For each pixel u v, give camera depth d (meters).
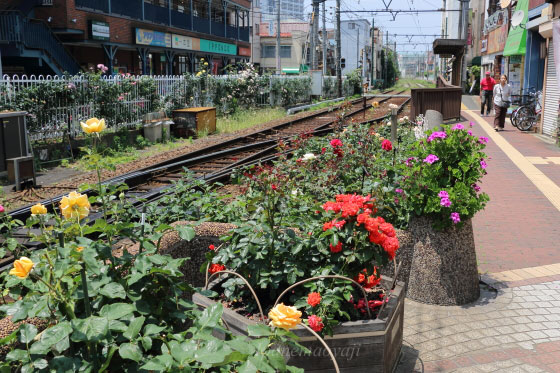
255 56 74.69
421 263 5.26
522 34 23.17
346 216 3.50
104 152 15.45
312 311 3.27
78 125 16.33
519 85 27.25
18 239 6.07
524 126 18.73
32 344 2.32
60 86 15.48
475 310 5.11
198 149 15.50
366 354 3.36
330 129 19.72
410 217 5.35
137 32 31.31
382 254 3.48
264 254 3.66
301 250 3.66
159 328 2.42
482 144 5.27
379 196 5.32
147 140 17.88
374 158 7.23
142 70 33.69
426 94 20.28
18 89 14.55
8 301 3.80
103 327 2.27
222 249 3.83
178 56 41.97
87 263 2.41
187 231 3.01
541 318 4.91
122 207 3.53
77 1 26.34
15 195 10.24
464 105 30.70
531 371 3.97
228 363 2.37
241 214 5.36
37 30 24.28
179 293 2.74
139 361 2.37
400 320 3.88
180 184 6.39
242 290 3.81
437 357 4.20
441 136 5.22
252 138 18.45
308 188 6.45
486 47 37.19
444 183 5.21
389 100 40.25
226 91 26.72
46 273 2.60
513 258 6.61
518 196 9.76
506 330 4.68
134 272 2.64
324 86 45.56
